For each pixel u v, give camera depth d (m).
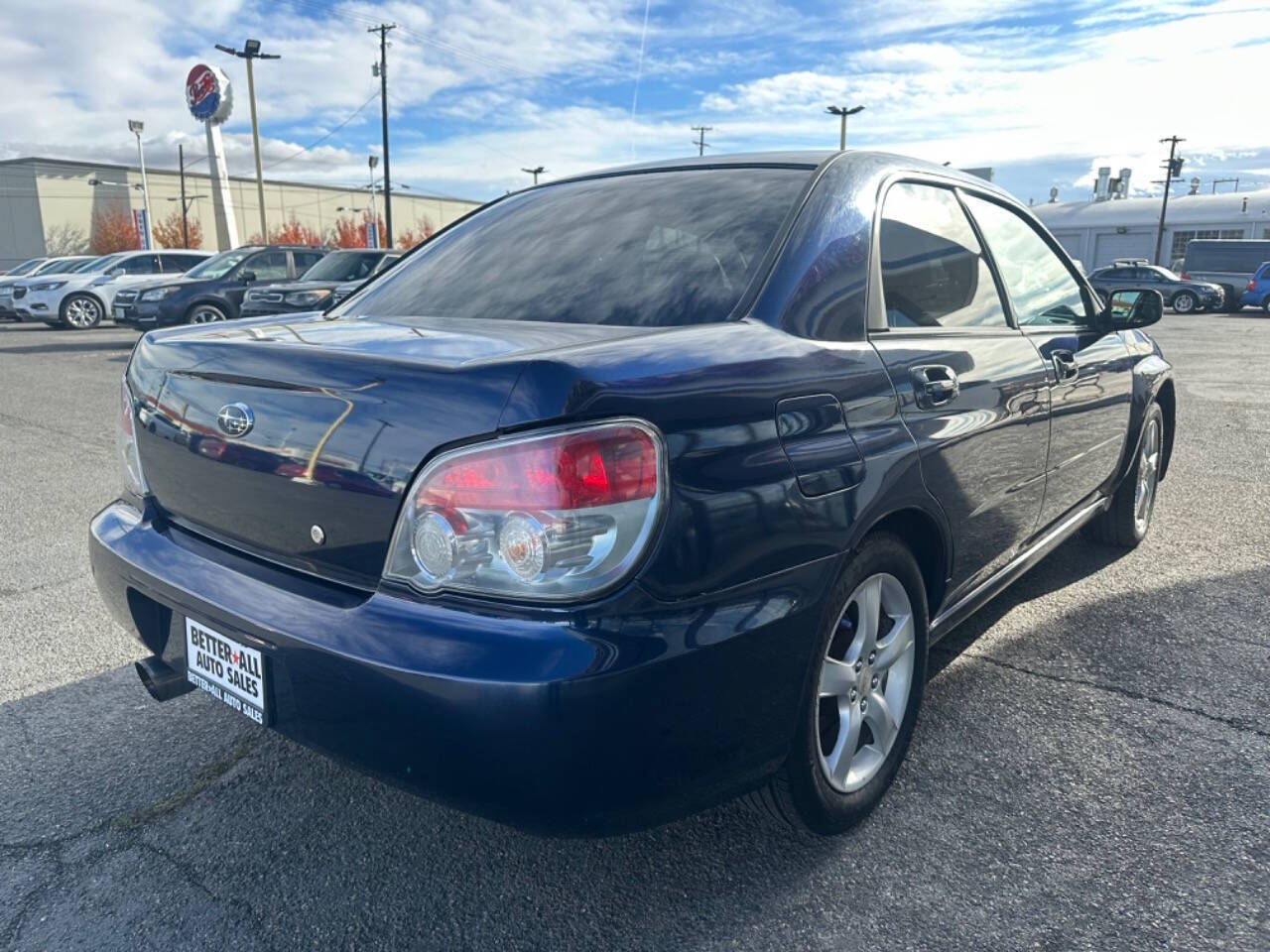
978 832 2.29
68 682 3.15
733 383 1.82
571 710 1.56
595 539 1.60
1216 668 3.16
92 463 6.44
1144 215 49.50
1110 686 3.03
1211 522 4.81
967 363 2.56
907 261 2.54
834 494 1.97
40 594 3.97
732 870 2.17
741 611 1.77
